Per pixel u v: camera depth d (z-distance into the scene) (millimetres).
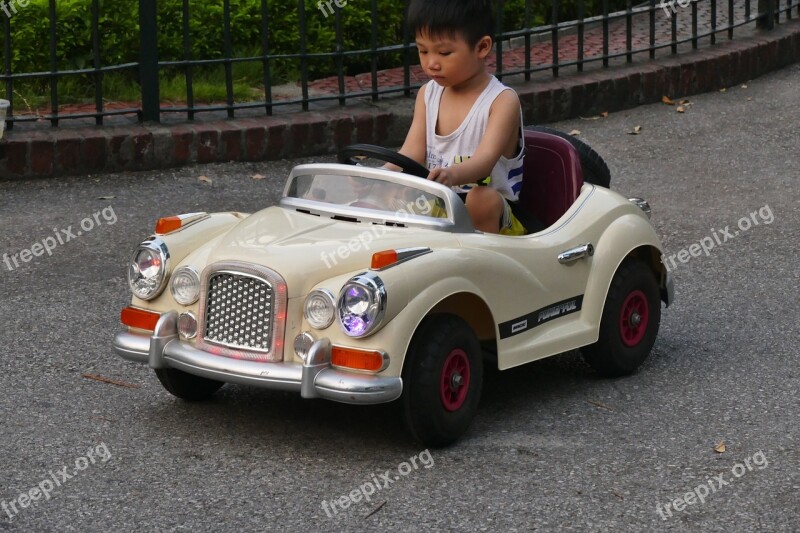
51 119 9727
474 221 5547
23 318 6695
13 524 4375
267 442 5094
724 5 15625
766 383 5820
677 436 5176
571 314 5641
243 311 4867
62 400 5570
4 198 8961
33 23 10578
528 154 6043
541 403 5590
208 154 9922
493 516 4426
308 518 4410
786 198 9188
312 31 12016
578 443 5094
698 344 6398
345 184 5398
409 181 5262
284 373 4719
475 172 5441
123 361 6098
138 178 9539
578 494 4602
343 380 4617
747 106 11883
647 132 11055
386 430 5227
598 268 5727
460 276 4957
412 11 5547
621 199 6031
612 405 5555
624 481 4723
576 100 11469
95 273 7504
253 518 4418
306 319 4773
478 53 5578
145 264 5137
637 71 11914
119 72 11031
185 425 5281
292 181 5570
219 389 5754
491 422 5344
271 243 4988
